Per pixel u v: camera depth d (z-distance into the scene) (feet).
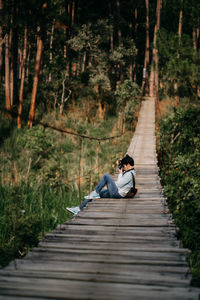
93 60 84.94
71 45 81.61
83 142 55.11
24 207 24.03
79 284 8.59
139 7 143.84
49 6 51.01
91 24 81.66
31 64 99.55
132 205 20.62
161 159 43.96
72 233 15.07
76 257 11.47
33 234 20.06
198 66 57.98
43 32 57.47
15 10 50.01
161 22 136.87
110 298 7.70
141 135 59.67
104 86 77.71
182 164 31.09
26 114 61.82
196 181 27.89
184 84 66.39
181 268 10.18
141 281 8.98
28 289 8.18
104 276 9.31
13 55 70.79
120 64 89.30
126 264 10.67
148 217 17.76
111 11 115.34
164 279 9.14
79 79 83.76
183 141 41.32
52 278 9.15
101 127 68.54
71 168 43.73
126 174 22.39
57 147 50.19
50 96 73.82
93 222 16.89
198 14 84.94
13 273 9.51
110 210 19.38
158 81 111.86
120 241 13.62
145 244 13.24
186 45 61.82
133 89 77.36
